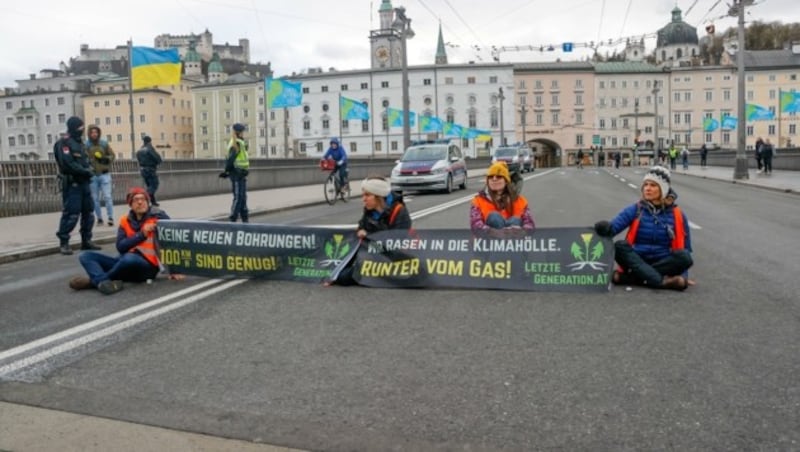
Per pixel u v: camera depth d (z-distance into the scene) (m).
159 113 114.88
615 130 119.25
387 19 117.25
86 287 6.87
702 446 3.12
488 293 6.34
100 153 12.96
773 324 5.07
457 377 4.06
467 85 113.00
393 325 5.26
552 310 5.64
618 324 5.15
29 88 123.81
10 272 8.29
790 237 9.91
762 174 30.39
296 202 18.36
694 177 32.41
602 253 6.31
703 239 9.79
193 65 142.88
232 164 12.96
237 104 120.88
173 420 3.52
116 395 3.87
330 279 6.85
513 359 4.36
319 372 4.20
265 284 6.92
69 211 9.76
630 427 3.33
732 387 3.81
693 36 126.31
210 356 4.55
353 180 33.81
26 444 3.27
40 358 4.55
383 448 3.17
